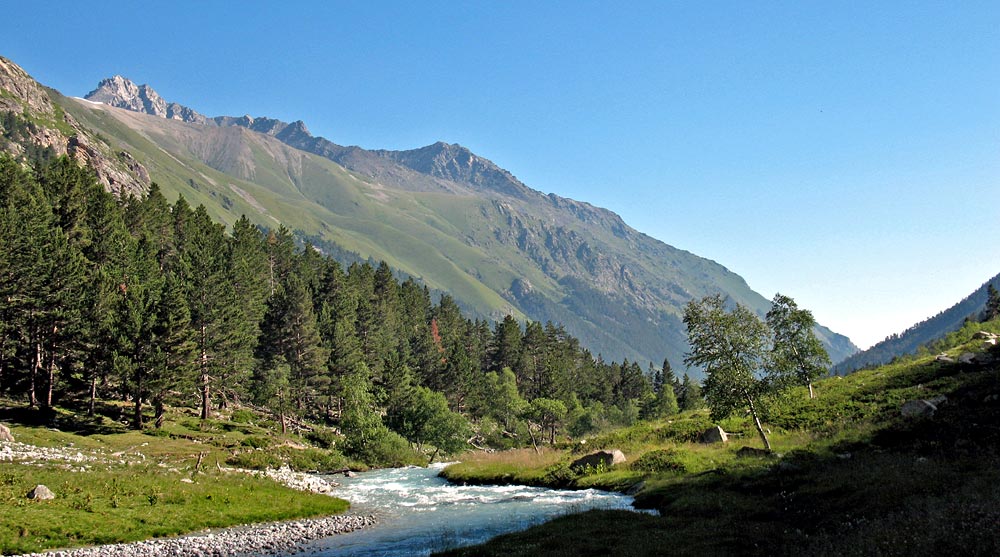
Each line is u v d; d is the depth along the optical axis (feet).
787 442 147.64
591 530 81.87
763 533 71.20
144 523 93.50
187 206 420.77
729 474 116.47
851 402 169.37
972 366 171.01
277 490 131.03
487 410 396.37
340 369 325.62
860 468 96.84
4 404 200.34
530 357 474.49
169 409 255.91
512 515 109.81
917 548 49.55
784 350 153.48
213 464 168.25
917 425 119.14
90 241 278.26
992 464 81.00
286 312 307.58
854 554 51.90
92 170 414.41
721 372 145.38
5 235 207.51
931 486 74.08
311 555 81.41
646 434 193.36
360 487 163.22
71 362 232.32
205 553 82.17
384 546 86.38
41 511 89.10
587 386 516.32
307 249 532.32
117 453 163.94
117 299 229.66
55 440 167.94
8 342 212.02
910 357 356.79
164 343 218.59
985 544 46.52
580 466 154.61
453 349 423.64
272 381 272.10
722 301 150.51
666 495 109.60
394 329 458.50
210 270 281.74
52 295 209.26
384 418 321.32
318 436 281.33
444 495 142.92
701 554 63.31
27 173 332.19
